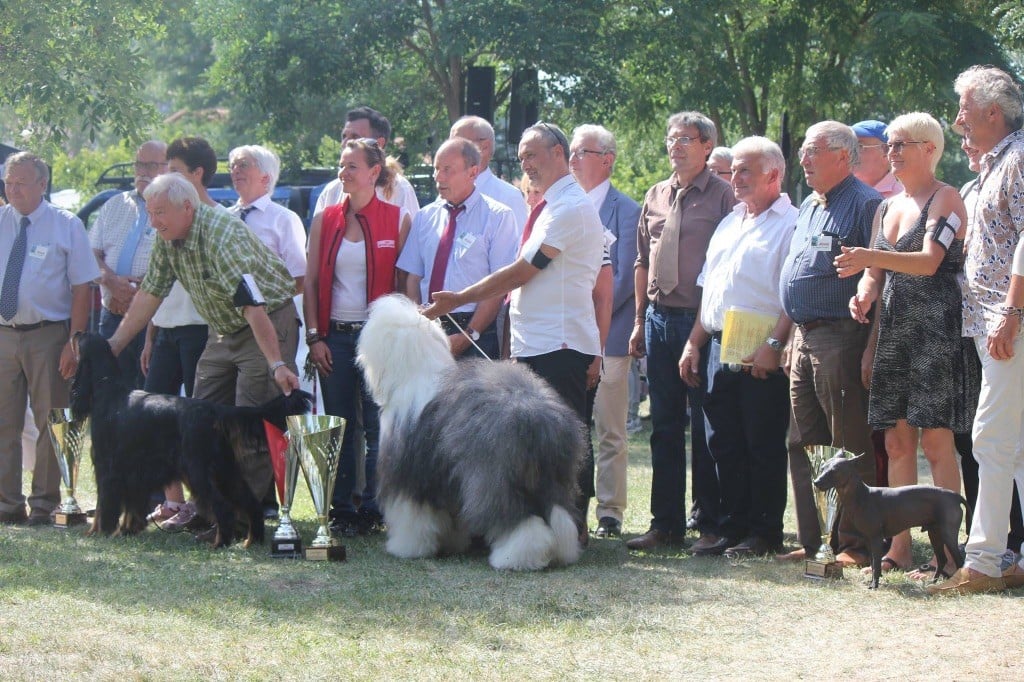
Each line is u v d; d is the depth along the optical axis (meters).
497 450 5.71
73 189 25.08
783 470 6.58
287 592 5.29
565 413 5.90
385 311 6.16
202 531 6.86
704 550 6.60
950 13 19.72
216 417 6.27
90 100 17.33
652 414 7.01
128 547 6.27
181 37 25.48
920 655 4.47
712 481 6.87
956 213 5.66
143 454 6.44
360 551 6.32
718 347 6.54
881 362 5.80
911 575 5.84
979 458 5.44
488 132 7.52
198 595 5.18
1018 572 5.56
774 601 5.27
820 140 6.15
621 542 7.12
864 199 6.13
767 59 20.72
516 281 6.31
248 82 20.84
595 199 7.67
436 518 6.13
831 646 4.59
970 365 5.73
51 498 7.31
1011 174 5.24
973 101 5.40
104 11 17.05
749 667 4.34
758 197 6.48
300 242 7.61
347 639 4.57
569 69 18.48
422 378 6.11
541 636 4.66
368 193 7.04
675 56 20.72
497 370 5.97
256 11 20.22
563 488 5.95
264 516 6.73
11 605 4.91
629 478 9.83
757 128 22.48
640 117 22.69
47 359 7.18
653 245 7.18
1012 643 4.61
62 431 6.92
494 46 18.48
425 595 5.26
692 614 5.03
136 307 6.84
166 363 7.40
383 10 19.67
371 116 8.31
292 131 23.86
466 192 6.88
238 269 6.50
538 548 5.78
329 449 6.08
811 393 6.26
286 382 6.39
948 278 5.72
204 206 6.60
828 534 5.80
